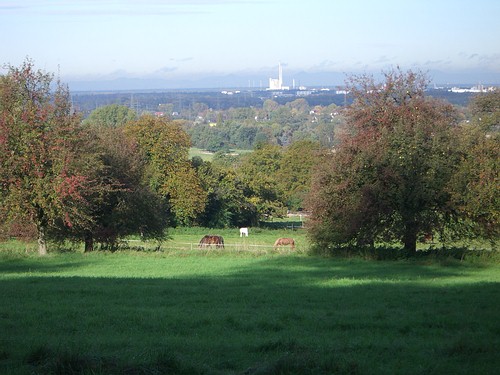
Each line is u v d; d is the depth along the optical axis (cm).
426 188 4100
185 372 1066
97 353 1166
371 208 4238
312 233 4547
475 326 1588
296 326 1585
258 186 10750
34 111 4244
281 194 11244
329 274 3228
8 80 4334
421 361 1180
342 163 4388
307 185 12431
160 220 5250
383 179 4272
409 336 1470
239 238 8325
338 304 2008
